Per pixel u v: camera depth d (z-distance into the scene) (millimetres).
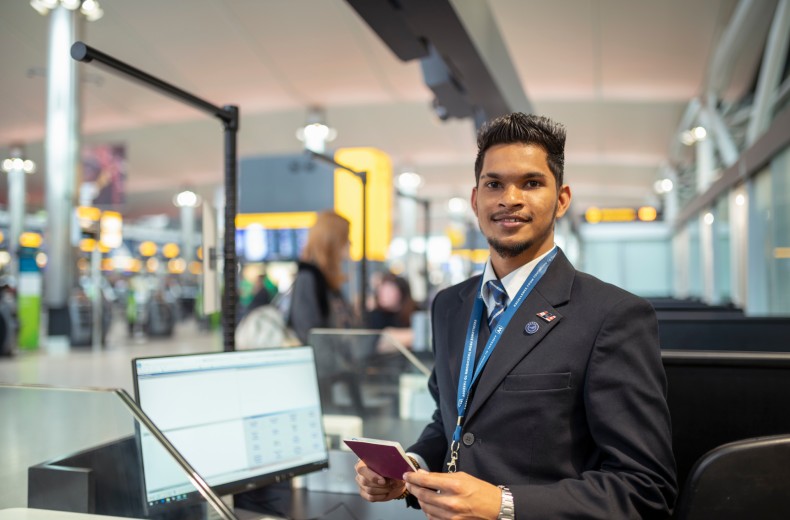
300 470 1543
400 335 4719
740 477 845
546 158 1090
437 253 18031
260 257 7590
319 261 2900
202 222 1997
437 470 1221
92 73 10047
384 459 1032
